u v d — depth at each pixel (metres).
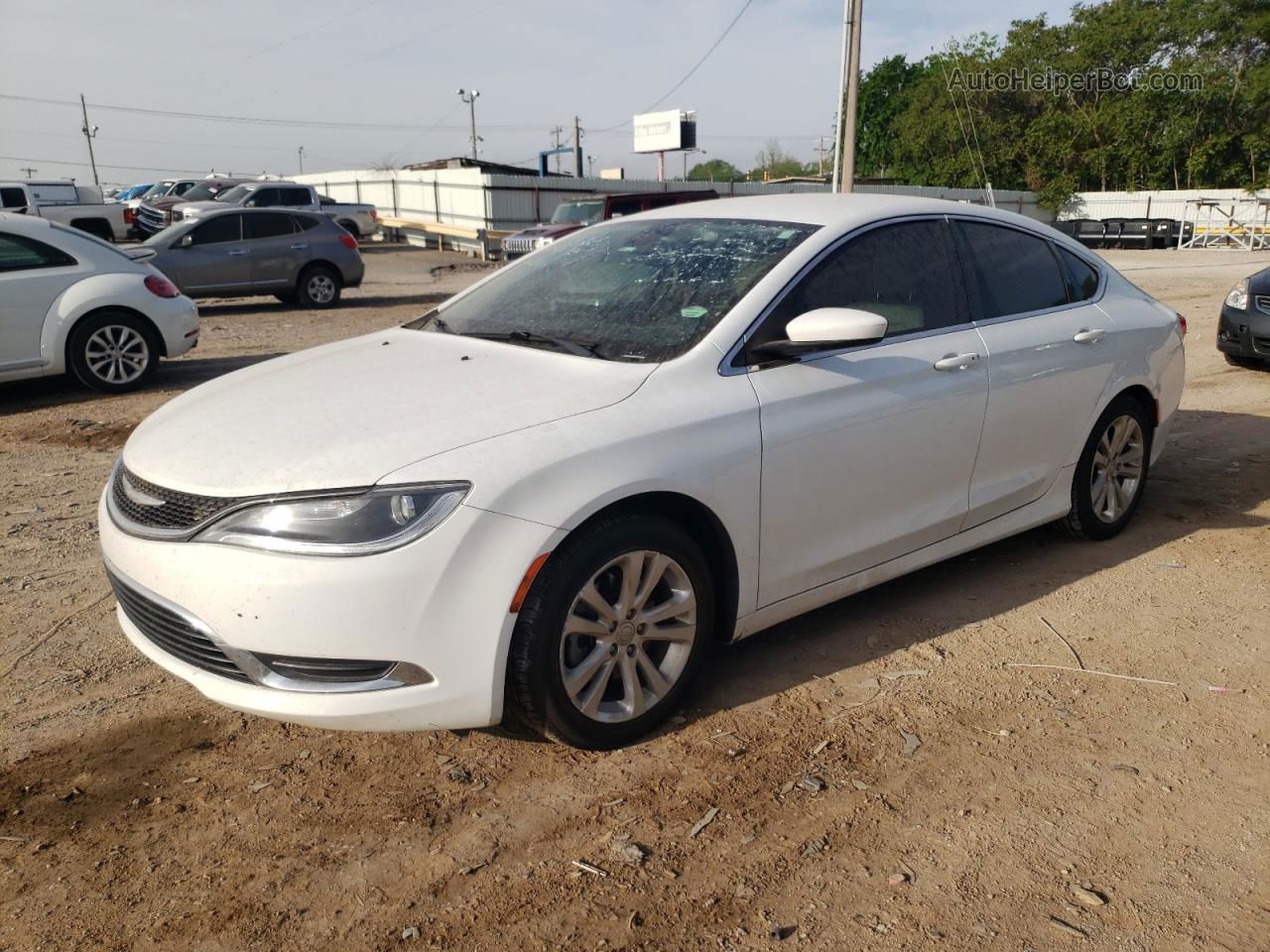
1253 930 2.27
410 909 2.35
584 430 2.83
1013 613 3.97
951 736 3.07
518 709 2.82
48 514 5.16
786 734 3.09
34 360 8.02
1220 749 3.01
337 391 3.14
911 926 2.29
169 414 3.29
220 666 2.69
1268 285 8.91
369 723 2.61
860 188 41.72
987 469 4.00
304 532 2.55
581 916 2.32
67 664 3.52
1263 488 5.61
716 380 3.14
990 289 4.08
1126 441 4.75
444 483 2.60
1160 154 47.41
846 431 3.39
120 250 8.68
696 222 3.93
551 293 3.81
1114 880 2.44
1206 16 47.38
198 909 2.35
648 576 2.96
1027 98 48.78
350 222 29.16
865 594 4.18
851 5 19.94
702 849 2.55
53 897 2.38
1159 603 4.07
